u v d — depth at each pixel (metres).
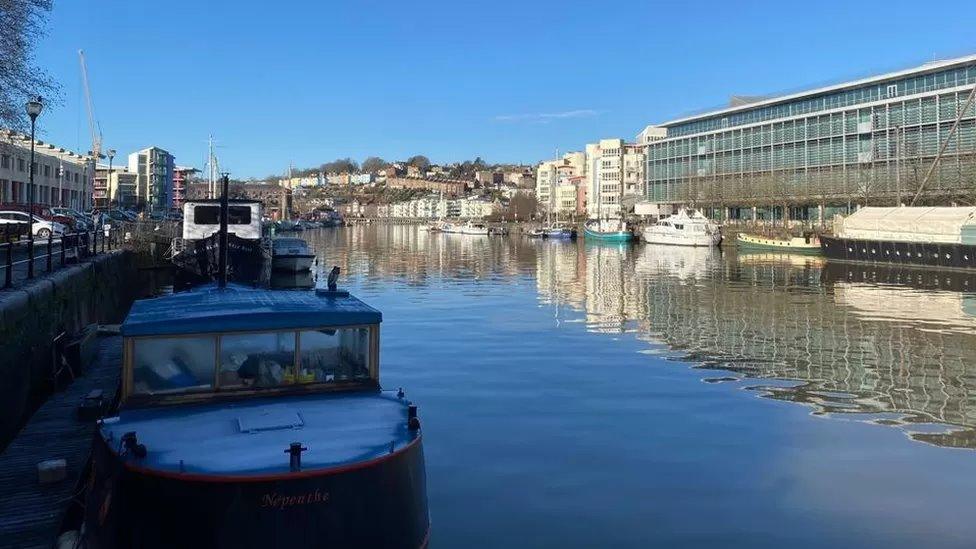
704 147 140.50
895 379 21.17
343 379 9.62
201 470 7.22
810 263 72.50
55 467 10.84
